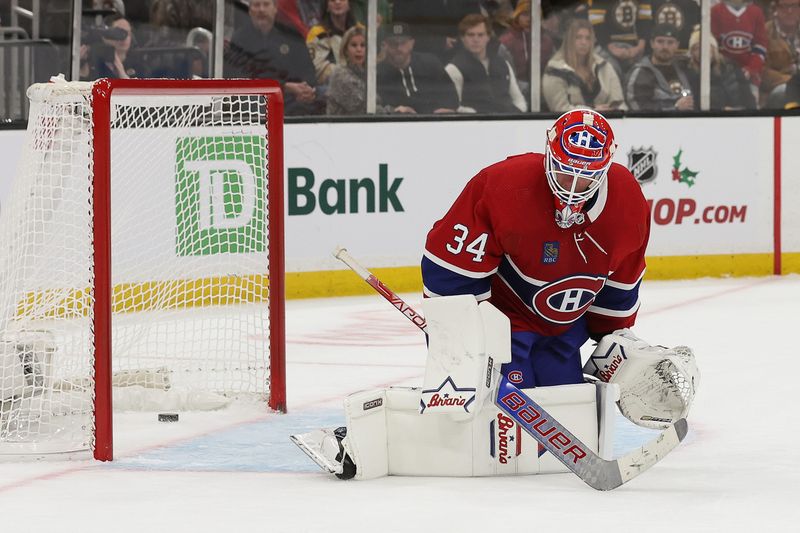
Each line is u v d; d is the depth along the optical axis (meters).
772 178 28.66
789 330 21.39
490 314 10.72
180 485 11.07
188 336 18.52
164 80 13.22
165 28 25.08
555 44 27.95
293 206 25.30
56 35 24.38
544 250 11.05
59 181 14.16
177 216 20.41
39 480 11.38
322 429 11.63
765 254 28.77
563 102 28.12
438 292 11.28
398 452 11.28
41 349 13.49
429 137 26.42
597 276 11.27
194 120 21.25
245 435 13.56
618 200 11.08
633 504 10.07
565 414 11.21
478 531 9.21
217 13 25.31
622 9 28.22
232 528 9.41
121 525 9.59
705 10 28.56
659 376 11.66
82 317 13.95
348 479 11.12
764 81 29.44
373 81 26.64
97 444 12.29
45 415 13.78
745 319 22.61
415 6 26.88
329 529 9.30
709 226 28.38
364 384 16.83
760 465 11.87
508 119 27.08
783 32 29.38
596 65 28.25
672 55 28.61
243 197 20.81
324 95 26.42
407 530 9.24
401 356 19.08
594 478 10.59
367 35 26.47
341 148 25.64
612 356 11.66
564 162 10.41
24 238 13.54
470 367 10.66
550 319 11.47
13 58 24.11
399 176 26.22
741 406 15.19
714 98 29.27
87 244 12.45
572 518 9.58
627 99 28.52
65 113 13.43
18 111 24.25
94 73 24.59
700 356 19.00
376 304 24.72
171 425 14.12
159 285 20.20
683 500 10.25
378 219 26.08
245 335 19.31
